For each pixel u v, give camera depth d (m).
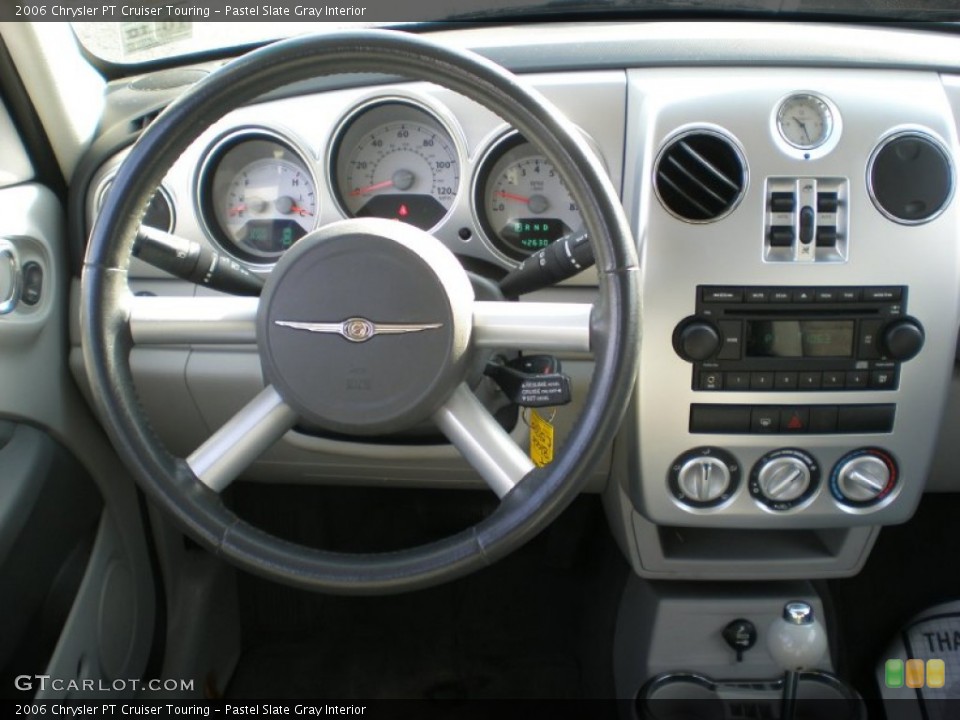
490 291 1.08
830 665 1.45
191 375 1.30
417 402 0.91
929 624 1.56
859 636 1.66
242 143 1.28
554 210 1.27
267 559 0.94
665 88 1.14
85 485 1.33
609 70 1.23
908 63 1.22
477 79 0.84
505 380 0.97
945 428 1.38
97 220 0.90
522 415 1.23
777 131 1.12
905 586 1.66
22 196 1.21
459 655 1.78
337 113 1.24
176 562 1.62
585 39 1.27
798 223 1.12
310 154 1.26
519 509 0.90
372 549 1.84
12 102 1.19
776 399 1.17
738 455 1.20
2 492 1.13
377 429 0.93
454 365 0.91
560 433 1.29
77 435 1.32
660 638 1.43
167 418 1.37
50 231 1.26
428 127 1.26
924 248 1.13
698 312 1.14
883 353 1.15
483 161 1.23
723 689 1.42
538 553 1.85
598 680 1.65
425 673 1.74
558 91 1.22
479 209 1.25
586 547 1.83
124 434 0.91
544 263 1.02
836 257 1.13
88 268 0.90
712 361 1.16
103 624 1.36
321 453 1.31
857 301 1.14
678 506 1.23
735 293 1.13
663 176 1.12
